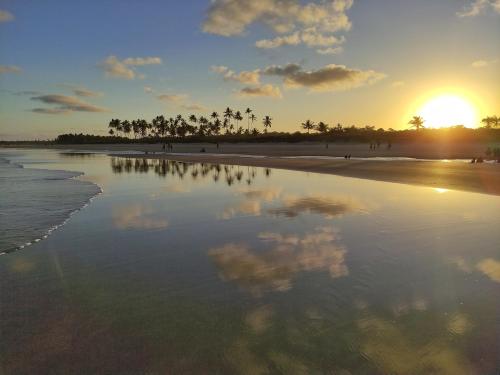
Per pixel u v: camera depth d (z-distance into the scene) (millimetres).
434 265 6750
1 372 3832
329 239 8578
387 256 7297
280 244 8273
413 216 10852
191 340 4418
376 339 4348
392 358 3979
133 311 5188
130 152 84562
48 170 32656
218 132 178125
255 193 16266
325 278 6250
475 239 8328
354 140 110312
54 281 6309
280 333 4535
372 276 6289
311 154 57375
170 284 6125
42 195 16219
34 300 5562
